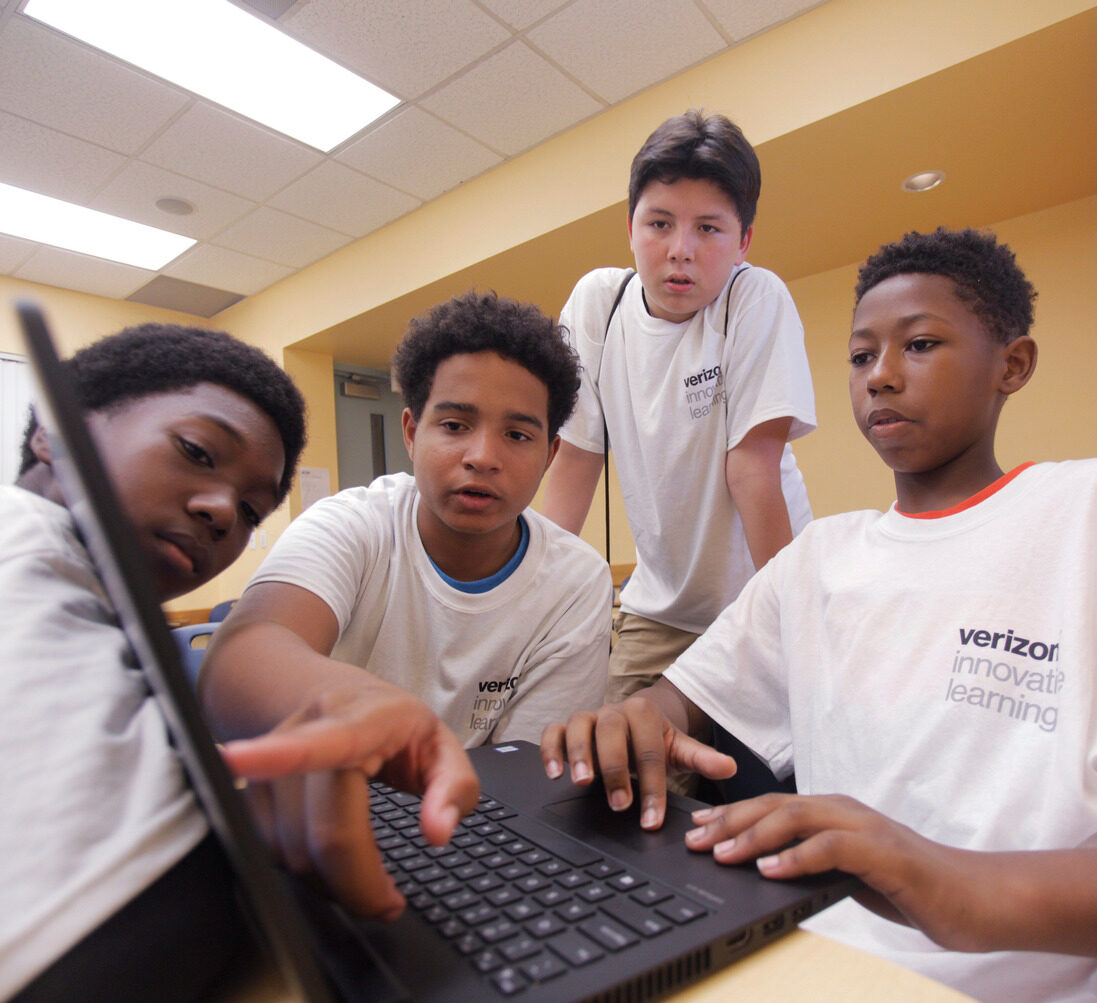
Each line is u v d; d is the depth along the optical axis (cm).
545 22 223
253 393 53
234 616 57
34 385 20
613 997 25
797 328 112
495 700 81
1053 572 56
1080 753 48
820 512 316
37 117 260
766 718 73
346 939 28
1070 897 36
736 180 105
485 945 27
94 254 360
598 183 267
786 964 28
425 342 73
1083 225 259
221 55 235
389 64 240
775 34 225
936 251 65
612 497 362
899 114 210
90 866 23
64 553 32
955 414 64
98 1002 23
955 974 47
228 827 21
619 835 38
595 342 126
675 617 124
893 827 36
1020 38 181
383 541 78
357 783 30
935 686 58
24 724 25
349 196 318
